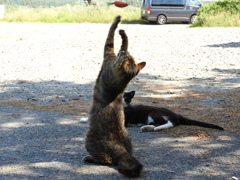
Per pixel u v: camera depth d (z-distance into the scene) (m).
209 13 13.95
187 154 3.86
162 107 4.63
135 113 4.45
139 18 16.92
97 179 3.56
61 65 7.16
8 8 18.73
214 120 4.50
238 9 13.87
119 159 3.63
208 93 5.33
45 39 11.03
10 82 6.01
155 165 3.72
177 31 12.37
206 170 3.66
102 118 3.70
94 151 3.71
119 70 3.54
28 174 3.62
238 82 5.80
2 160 3.80
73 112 4.76
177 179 3.56
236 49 8.55
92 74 6.43
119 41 10.28
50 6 19.38
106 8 17.27
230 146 3.98
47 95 5.39
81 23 16.09
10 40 10.84
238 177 3.58
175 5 15.56
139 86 5.72
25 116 4.64
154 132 4.27
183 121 4.39
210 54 8.05
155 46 9.39
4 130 4.31
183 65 6.96
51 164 3.74
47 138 4.16
